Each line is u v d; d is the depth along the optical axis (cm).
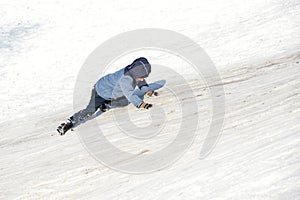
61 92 3011
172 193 1423
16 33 4591
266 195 1238
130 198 1476
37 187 1725
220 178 1421
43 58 3806
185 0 4891
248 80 2611
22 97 2984
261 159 1473
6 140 2325
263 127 1833
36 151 2092
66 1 5450
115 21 4622
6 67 3644
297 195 1188
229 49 3334
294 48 3120
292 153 1447
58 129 2155
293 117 1873
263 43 3331
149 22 4431
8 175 1881
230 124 1955
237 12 4262
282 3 4278
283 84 2388
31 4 5453
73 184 1695
